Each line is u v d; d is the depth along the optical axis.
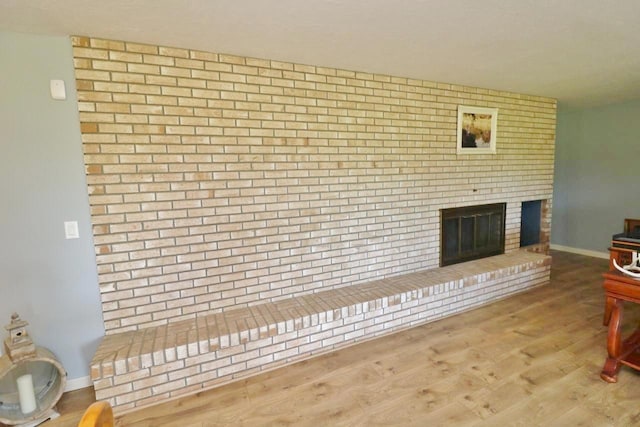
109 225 2.17
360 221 3.05
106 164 2.13
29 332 2.10
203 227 2.42
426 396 2.06
